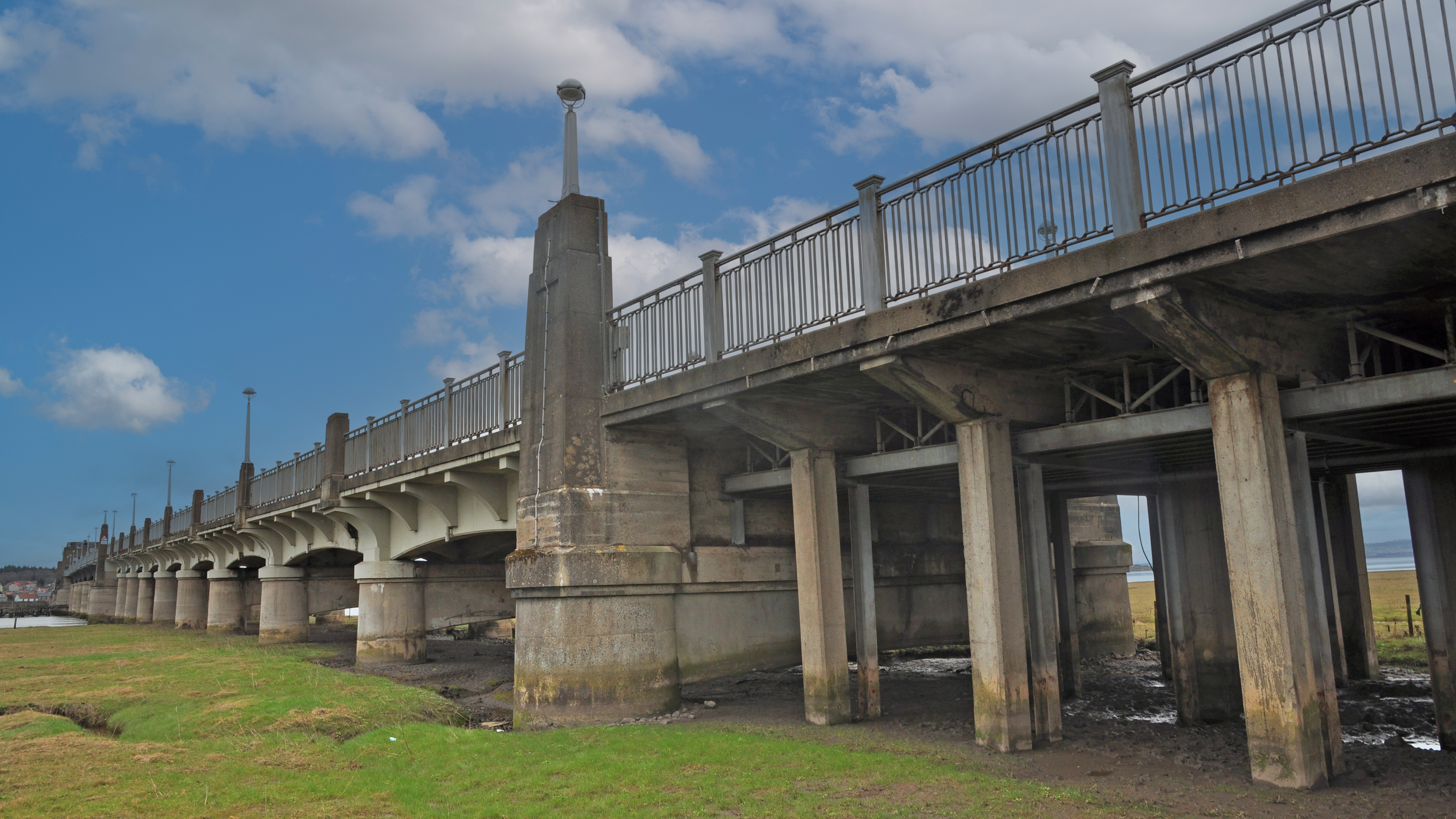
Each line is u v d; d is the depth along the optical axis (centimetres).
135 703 1800
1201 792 870
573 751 1143
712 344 1357
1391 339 882
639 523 1628
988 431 1141
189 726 1482
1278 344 911
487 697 2033
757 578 1784
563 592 1520
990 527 1124
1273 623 848
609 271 1686
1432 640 1139
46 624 7181
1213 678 1348
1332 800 812
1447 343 885
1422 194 643
